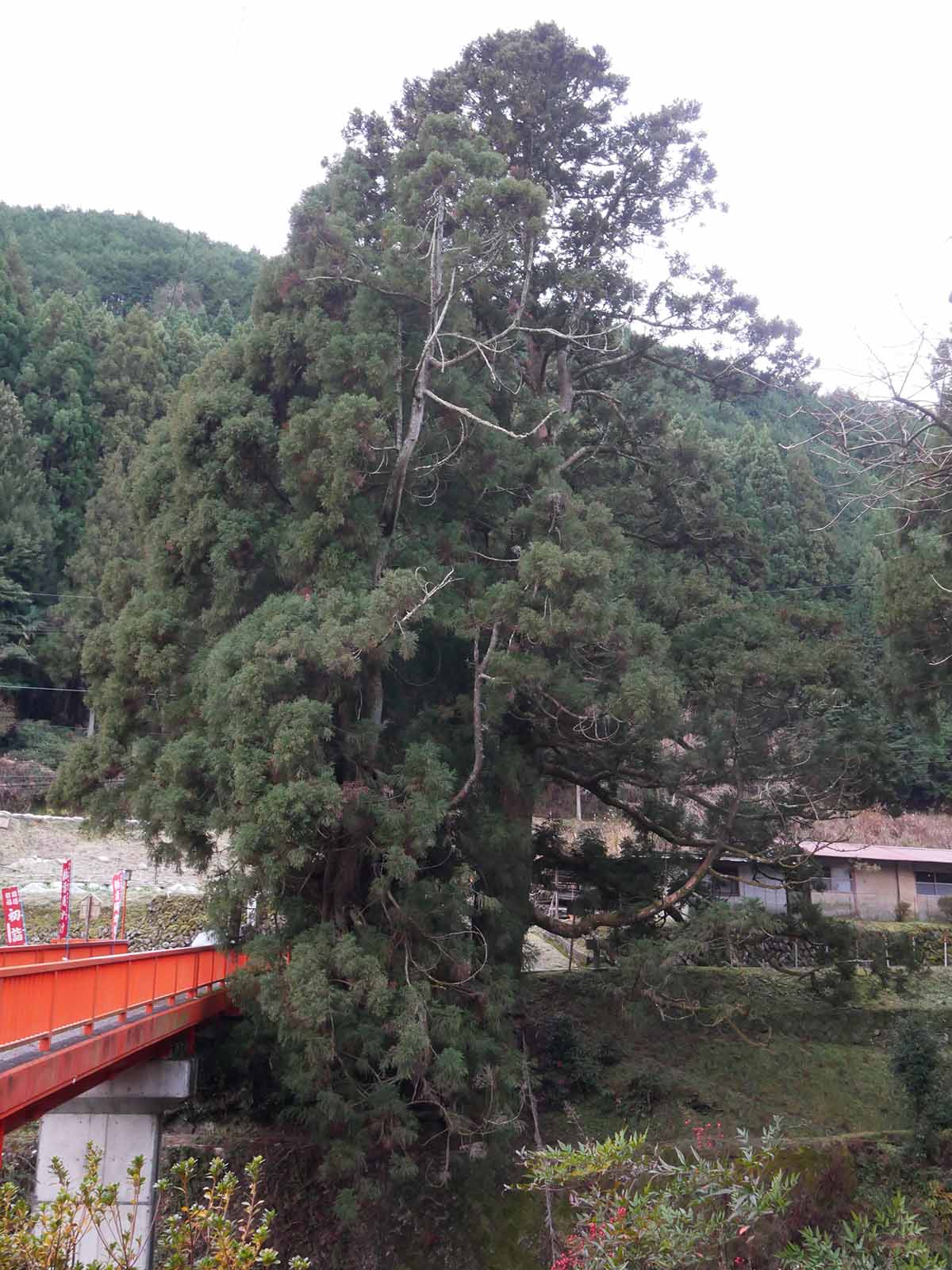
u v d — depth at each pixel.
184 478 16.34
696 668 17.39
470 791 15.72
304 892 14.96
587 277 20.61
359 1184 13.89
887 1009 21.94
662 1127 17.80
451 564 16.77
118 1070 12.89
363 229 17.95
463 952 14.40
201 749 14.35
